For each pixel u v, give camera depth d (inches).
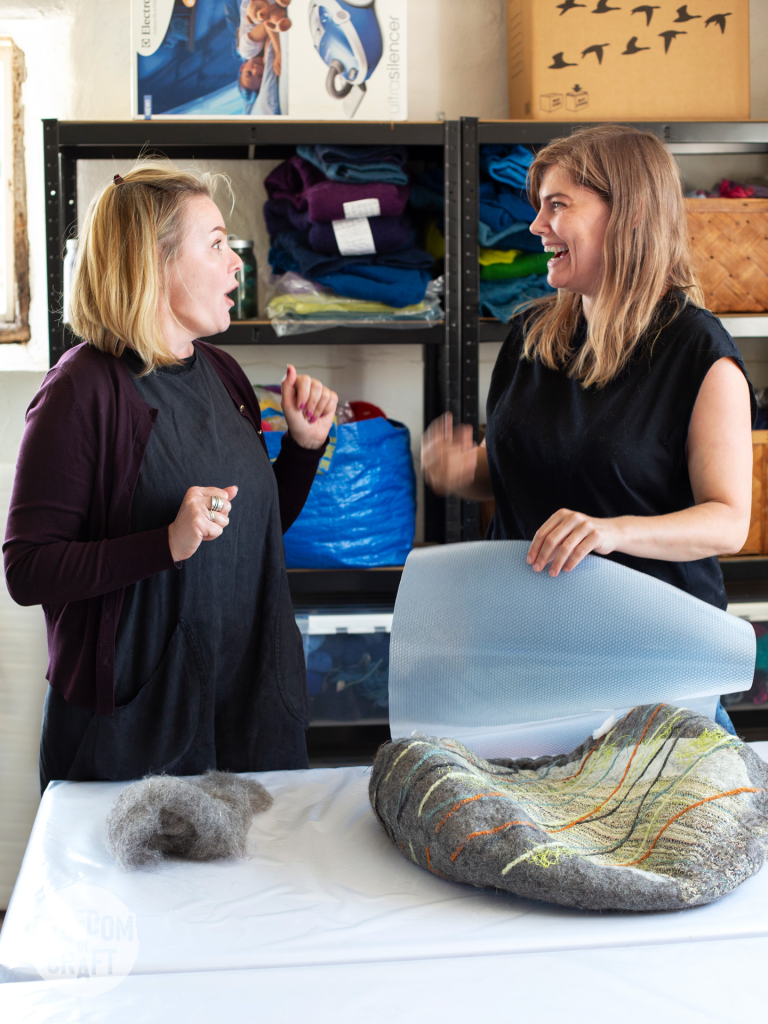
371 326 82.8
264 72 80.7
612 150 46.7
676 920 28.2
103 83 93.7
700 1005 23.9
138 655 46.8
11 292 95.8
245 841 33.6
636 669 39.4
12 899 30.2
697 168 99.4
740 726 91.0
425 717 40.5
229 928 27.9
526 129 82.2
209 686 48.3
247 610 52.2
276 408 85.9
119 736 46.0
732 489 43.8
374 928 27.9
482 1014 23.5
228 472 49.8
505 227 83.8
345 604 88.0
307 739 85.8
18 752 89.4
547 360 51.4
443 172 85.0
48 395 45.3
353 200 80.1
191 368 50.8
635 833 31.8
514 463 52.4
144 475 46.8
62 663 46.1
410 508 87.1
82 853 33.5
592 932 27.5
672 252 47.8
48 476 44.4
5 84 93.3
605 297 47.1
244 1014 23.7
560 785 36.8
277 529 53.9
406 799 31.5
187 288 47.9
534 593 38.9
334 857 33.1
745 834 30.4
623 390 47.7
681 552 41.4
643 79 84.4
